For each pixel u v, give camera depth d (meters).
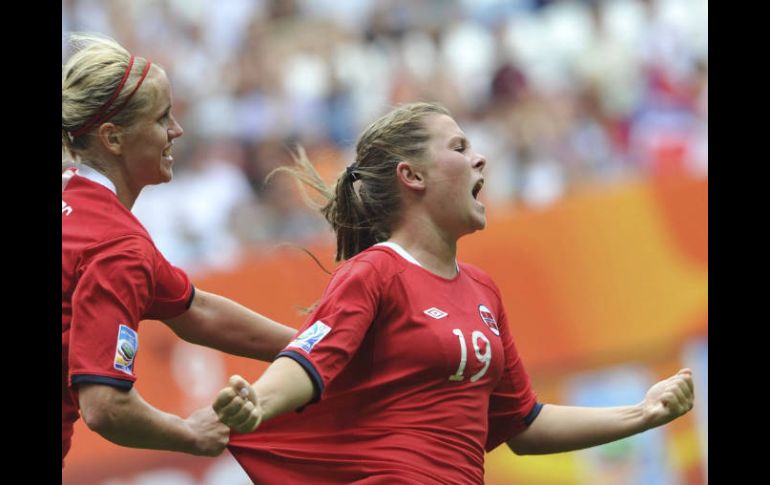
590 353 28.23
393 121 12.64
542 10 36.19
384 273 11.80
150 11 37.09
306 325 11.50
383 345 11.73
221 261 30.78
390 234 12.61
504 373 13.09
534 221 29.02
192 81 35.91
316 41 36.50
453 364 11.70
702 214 28.84
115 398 10.80
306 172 13.49
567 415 13.23
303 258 28.70
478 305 12.43
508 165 33.94
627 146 34.06
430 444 11.59
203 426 11.56
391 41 36.56
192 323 12.68
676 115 34.41
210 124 35.12
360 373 11.80
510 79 35.38
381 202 12.55
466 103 35.47
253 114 35.34
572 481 26.77
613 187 29.41
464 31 36.41
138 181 12.01
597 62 35.09
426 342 11.65
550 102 34.81
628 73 34.91
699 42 35.16
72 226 11.35
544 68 35.34
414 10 36.72
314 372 11.09
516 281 28.69
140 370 26.27
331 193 13.19
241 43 36.56
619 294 28.44
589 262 28.66
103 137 11.73
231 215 32.78
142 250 11.37
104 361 10.84
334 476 11.66
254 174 34.25
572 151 33.91
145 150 11.89
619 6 35.72
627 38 35.34
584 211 29.00
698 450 27.08
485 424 12.17
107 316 10.95
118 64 11.80
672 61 34.97
